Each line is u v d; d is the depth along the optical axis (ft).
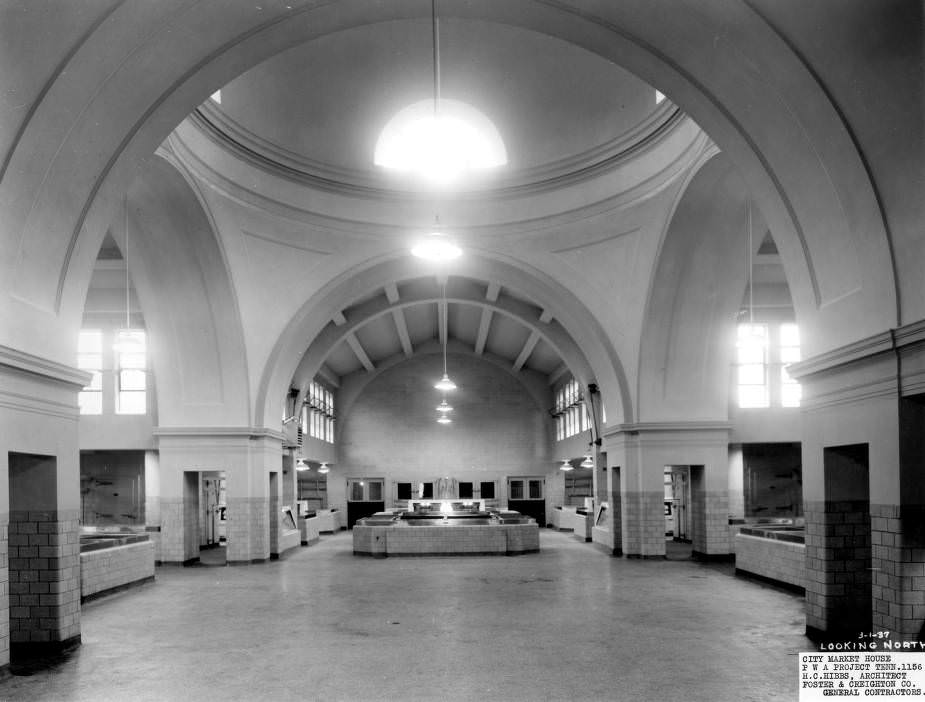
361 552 59.11
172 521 53.98
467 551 57.88
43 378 25.44
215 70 25.99
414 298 70.90
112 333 61.16
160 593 40.32
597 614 32.58
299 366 69.26
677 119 42.45
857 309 24.09
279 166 49.47
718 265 49.01
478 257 54.49
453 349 102.06
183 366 53.93
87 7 20.95
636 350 52.85
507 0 25.73
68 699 21.27
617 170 49.57
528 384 101.40
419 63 47.19
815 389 26.99
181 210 44.68
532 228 52.70
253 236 50.49
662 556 53.83
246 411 54.24
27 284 24.56
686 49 24.66
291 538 63.93
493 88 49.73
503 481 100.58
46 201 24.09
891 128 20.75
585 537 71.72
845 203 23.44
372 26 43.34
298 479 92.63
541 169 52.13
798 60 21.97
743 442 58.90
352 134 51.03
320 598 37.83
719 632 28.78
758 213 44.29
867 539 26.27
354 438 100.99
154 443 60.23
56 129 22.98
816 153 23.70
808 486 27.53
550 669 23.71
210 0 22.94
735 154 27.20
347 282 54.60
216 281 49.70
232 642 28.09
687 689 21.42
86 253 26.91
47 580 26.37
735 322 52.08
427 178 52.75
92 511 63.67
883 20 19.43
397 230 53.11
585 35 26.68
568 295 53.52
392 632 29.40
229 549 54.13
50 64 21.65
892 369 22.08
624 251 51.60
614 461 58.29
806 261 26.45
